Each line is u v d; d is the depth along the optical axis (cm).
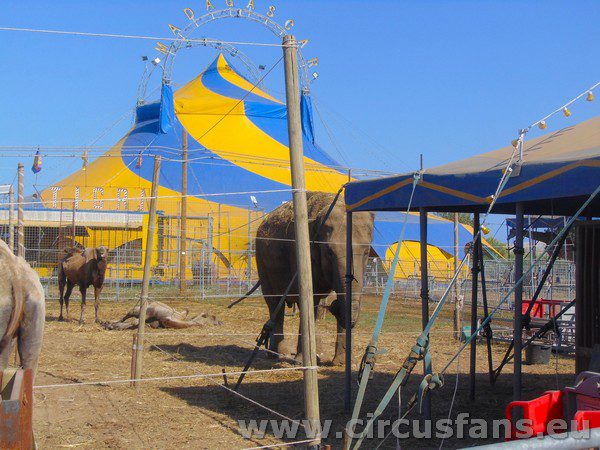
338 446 743
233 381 1079
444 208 962
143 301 1034
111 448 726
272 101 4259
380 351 569
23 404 473
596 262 919
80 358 1285
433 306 2358
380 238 3039
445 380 1115
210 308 2280
